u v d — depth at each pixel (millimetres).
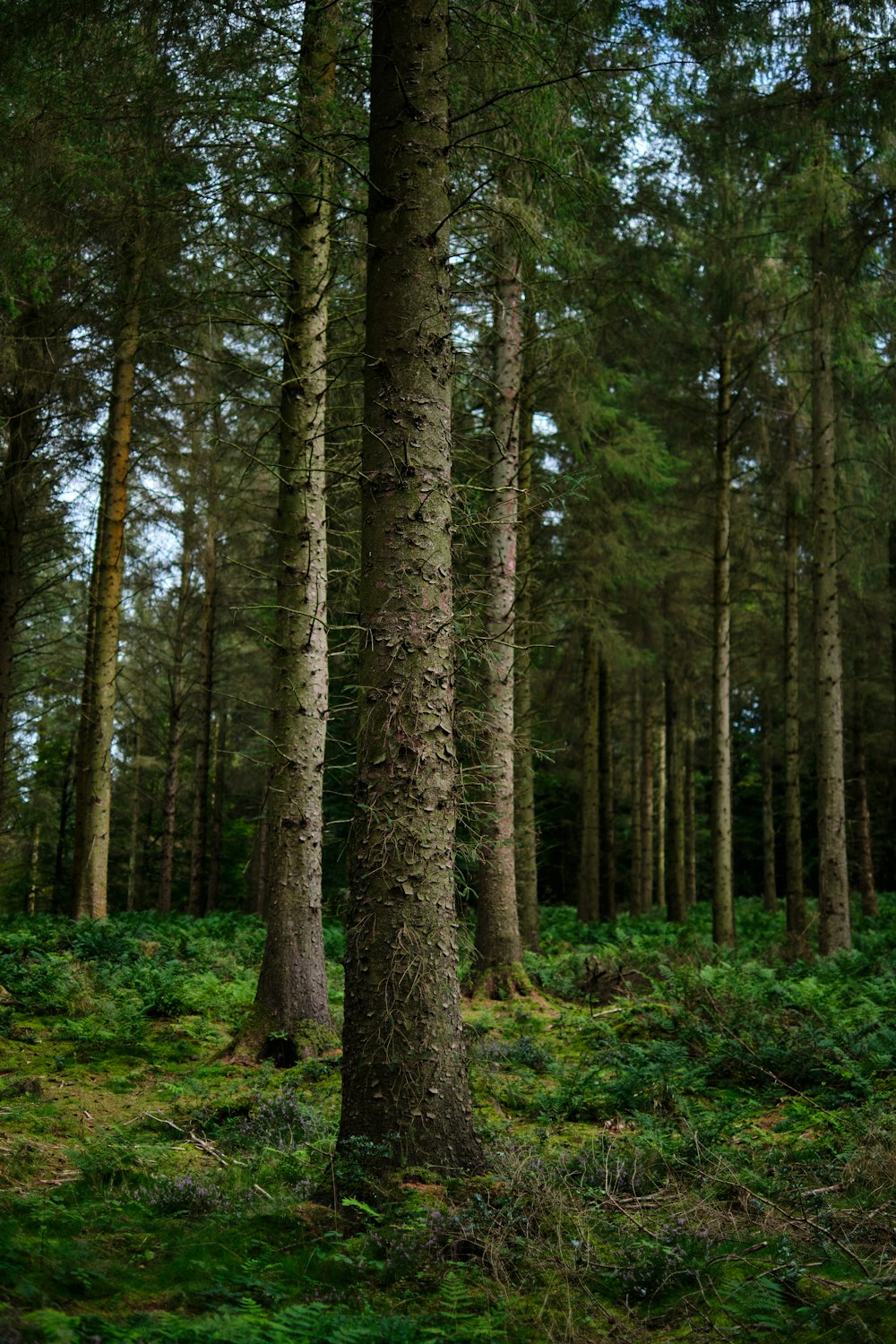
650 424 17688
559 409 15445
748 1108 6430
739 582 20312
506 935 11828
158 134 7812
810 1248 3930
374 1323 3125
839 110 12430
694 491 18781
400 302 5160
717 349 16703
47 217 9750
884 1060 6984
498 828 11828
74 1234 3842
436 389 5156
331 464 9672
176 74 7238
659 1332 3363
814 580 15000
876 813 33500
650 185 13922
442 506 5117
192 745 34969
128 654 24172
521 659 15383
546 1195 4258
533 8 5855
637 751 29922
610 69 6395
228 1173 4914
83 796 17344
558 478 6836
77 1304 3184
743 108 12844
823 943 14242
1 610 15617
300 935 8312
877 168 13547
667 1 7000
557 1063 8008
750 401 17016
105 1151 5133
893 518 16312
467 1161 4566
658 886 37812
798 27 12039
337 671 12734
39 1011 9031
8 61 7309
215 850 29641
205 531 20656
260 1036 8039
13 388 14617
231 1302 3340
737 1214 4301
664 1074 7012
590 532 17359
